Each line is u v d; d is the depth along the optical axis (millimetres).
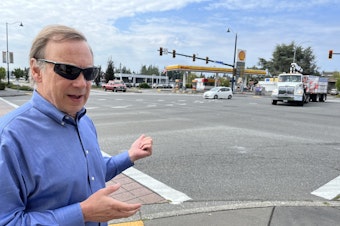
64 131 1305
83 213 1147
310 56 76688
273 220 3156
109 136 8023
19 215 1098
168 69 53812
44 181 1180
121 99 25188
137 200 3797
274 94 23188
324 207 3529
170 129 9414
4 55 31828
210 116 13461
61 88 1279
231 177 4812
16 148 1141
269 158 6027
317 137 8578
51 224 1101
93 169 1432
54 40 1268
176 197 3914
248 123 11328
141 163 5477
